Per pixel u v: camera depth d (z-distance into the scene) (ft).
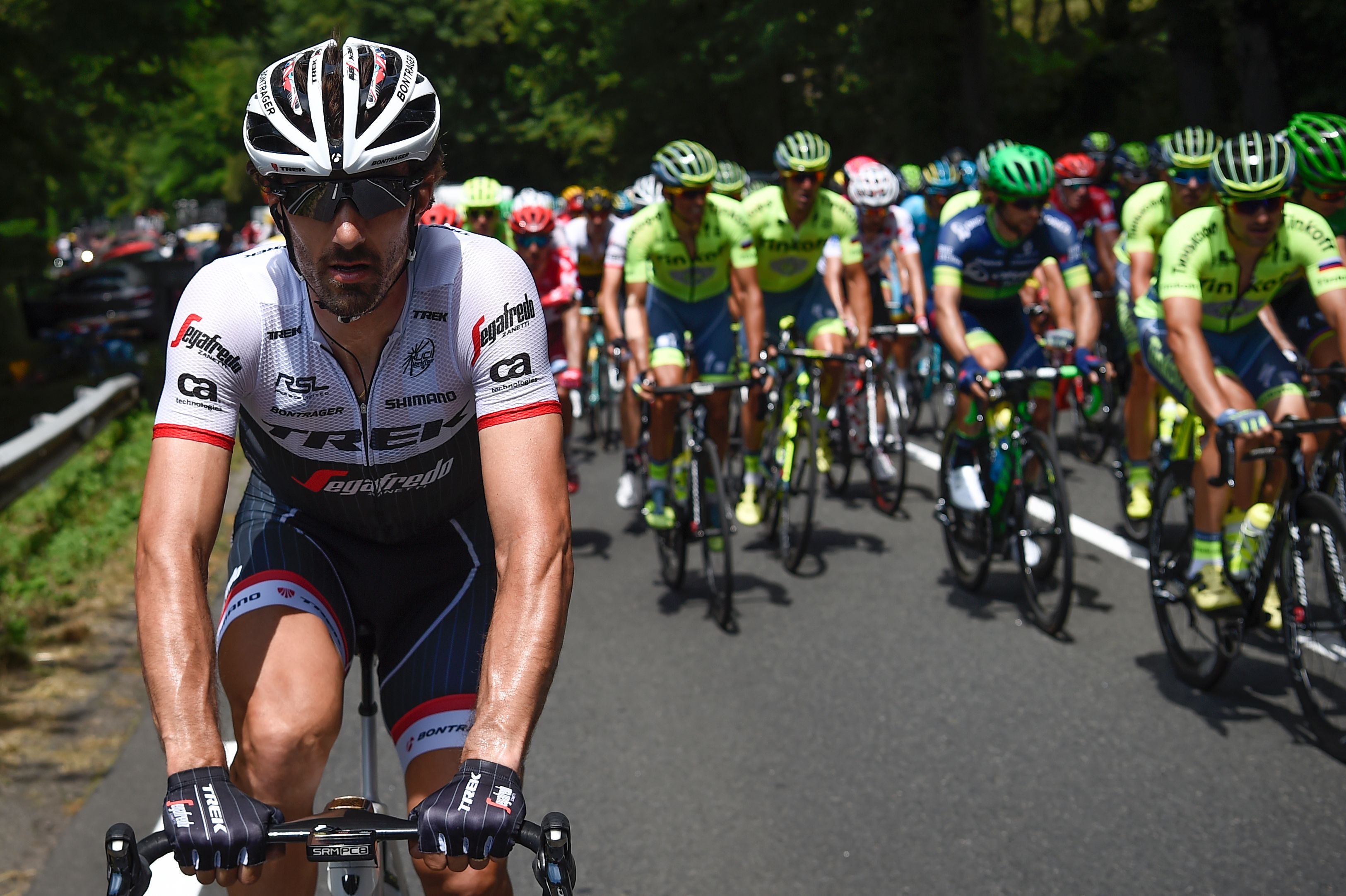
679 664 17.29
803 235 23.84
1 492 24.31
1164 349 16.98
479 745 5.74
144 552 6.38
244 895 6.75
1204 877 11.01
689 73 105.40
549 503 6.56
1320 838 11.62
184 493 6.50
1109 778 13.10
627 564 23.07
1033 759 13.67
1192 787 12.83
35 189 50.62
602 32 108.99
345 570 7.82
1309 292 18.78
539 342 6.81
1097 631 17.98
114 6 45.91
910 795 12.89
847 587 20.80
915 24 81.76
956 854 11.61
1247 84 57.41
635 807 12.84
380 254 6.20
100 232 237.45
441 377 6.99
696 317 21.74
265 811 5.40
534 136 137.08
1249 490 14.88
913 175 39.27
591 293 35.29
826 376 25.07
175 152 187.01
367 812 5.77
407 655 7.45
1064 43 119.75
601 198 33.81
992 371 18.26
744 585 21.22
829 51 93.35
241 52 153.69
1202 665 15.47
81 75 49.29
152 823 12.75
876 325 30.30
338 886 5.86
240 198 188.24
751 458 23.61
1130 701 15.26
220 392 6.73
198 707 5.90
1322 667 13.55
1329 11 55.11
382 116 6.02
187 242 177.27
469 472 7.59
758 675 16.70
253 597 7.16
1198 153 20.99
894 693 15.83
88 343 70.79
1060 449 31.68
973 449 19.86
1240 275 15.34
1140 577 20.61
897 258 30.09
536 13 129.90
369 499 7.48
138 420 40.68
